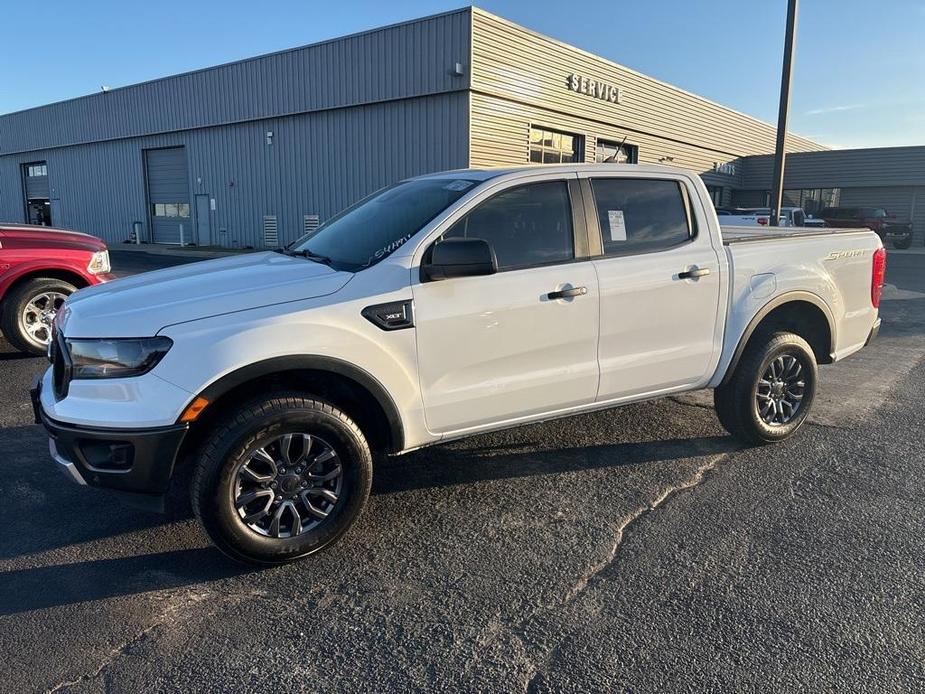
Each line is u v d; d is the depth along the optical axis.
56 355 3.46
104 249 7.96
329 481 3.37
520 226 3.81
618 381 4.13
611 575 3.21
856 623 2.83
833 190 37.50
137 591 3.11
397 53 20.17
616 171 4.16
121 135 28.92
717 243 4.46
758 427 4.74
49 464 4.56
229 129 25.12
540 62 21.58
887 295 13.84
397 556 3.40
